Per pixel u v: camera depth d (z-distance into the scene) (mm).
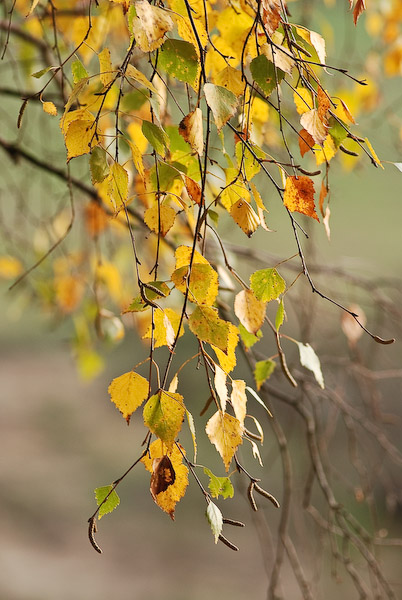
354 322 2791
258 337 2055
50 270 3953
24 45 3236
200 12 1996
